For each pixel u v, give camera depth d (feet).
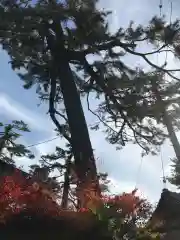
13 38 49.93
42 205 21.31
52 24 50.08
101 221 21.61
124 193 23.27
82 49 51.67
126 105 54.95
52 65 54.95
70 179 26.17
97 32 49.96
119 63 55.52
